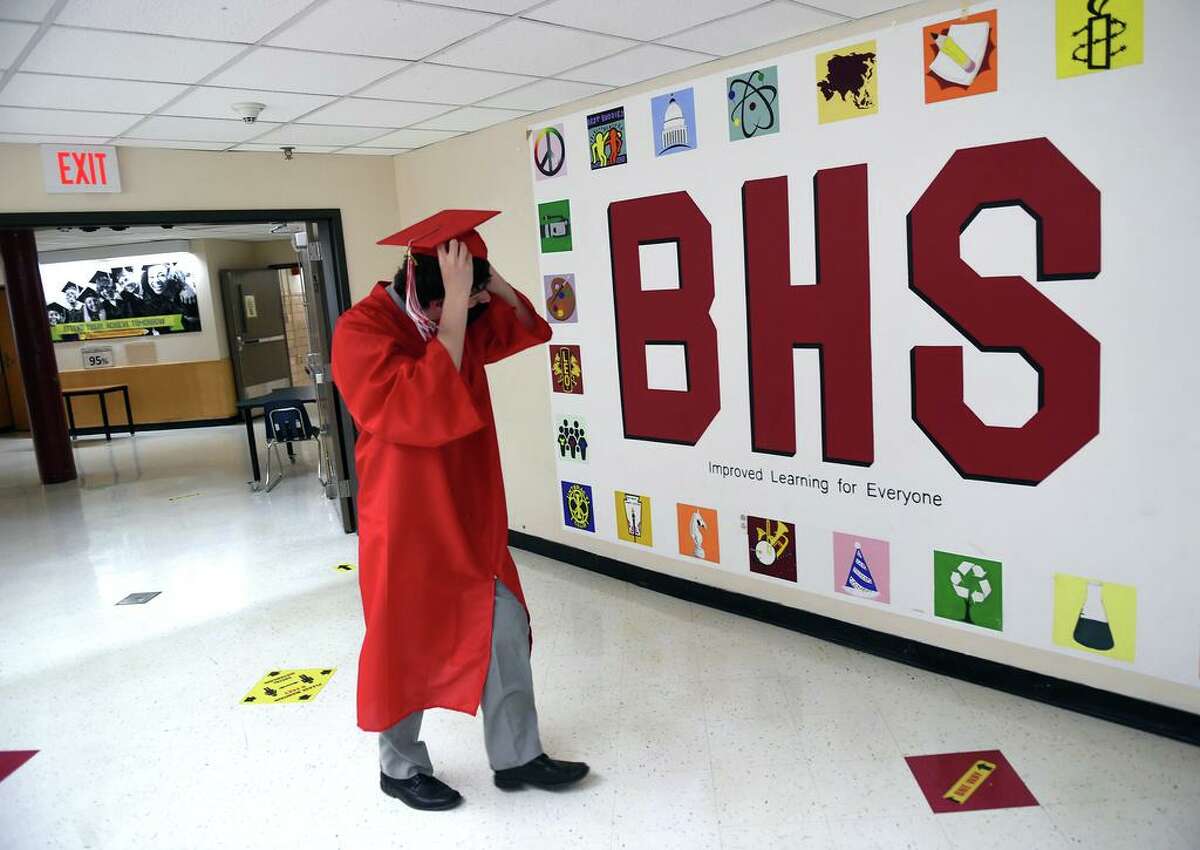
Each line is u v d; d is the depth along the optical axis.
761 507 3.43
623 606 3.84
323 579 4.54
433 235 2.00
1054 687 2.70
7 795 2.61
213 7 2.27
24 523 6.32
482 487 2.28
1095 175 2.34
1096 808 2.20
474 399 2.23
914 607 3.00
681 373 3.62
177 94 3.17
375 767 2.66
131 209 4.18
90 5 2.20
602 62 3.14
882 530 3.04
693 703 2.90
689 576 3.85
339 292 5.00
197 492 7.03
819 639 3.35
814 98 2.93
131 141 4.00
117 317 11.30
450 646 2.24
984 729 2.61
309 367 5.24
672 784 2.44
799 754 2.55
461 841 2.25
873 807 2.27
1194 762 2.36
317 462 8.02
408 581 2.15
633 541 4.05
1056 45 2.35
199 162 4.40
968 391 2.72
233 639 3.78
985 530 2.76
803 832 2.19
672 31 2.78
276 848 2.27
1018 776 2.36
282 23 2.45
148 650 3.71
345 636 3.74
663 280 3.59
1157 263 2.26
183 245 11.02
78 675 3.48
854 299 2.96
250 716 3.04
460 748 2.72
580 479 4.26
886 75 2.73
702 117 3.30
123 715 3.11
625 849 2.17
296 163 4.75
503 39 2.76
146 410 11.33
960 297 2.68
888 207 2.81
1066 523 2.56
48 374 7.77
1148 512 2.39
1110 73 2.26
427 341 2.12
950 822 2.19
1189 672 2.39
